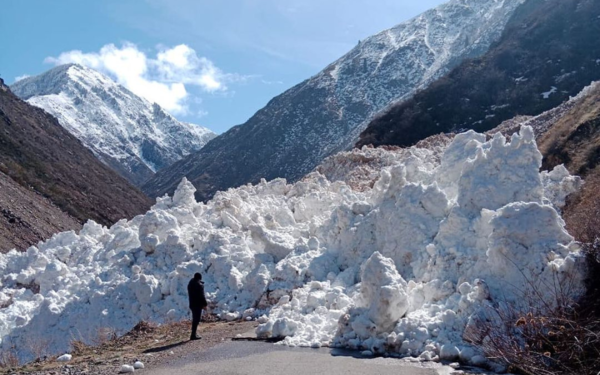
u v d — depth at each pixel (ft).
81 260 57.36
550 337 26.27
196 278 38.55
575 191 56.29
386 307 30.45
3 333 46.91
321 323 35.70
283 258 48.83
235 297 45.91
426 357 27.94
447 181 50.44
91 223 66.44
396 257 41.45
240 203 63.10
